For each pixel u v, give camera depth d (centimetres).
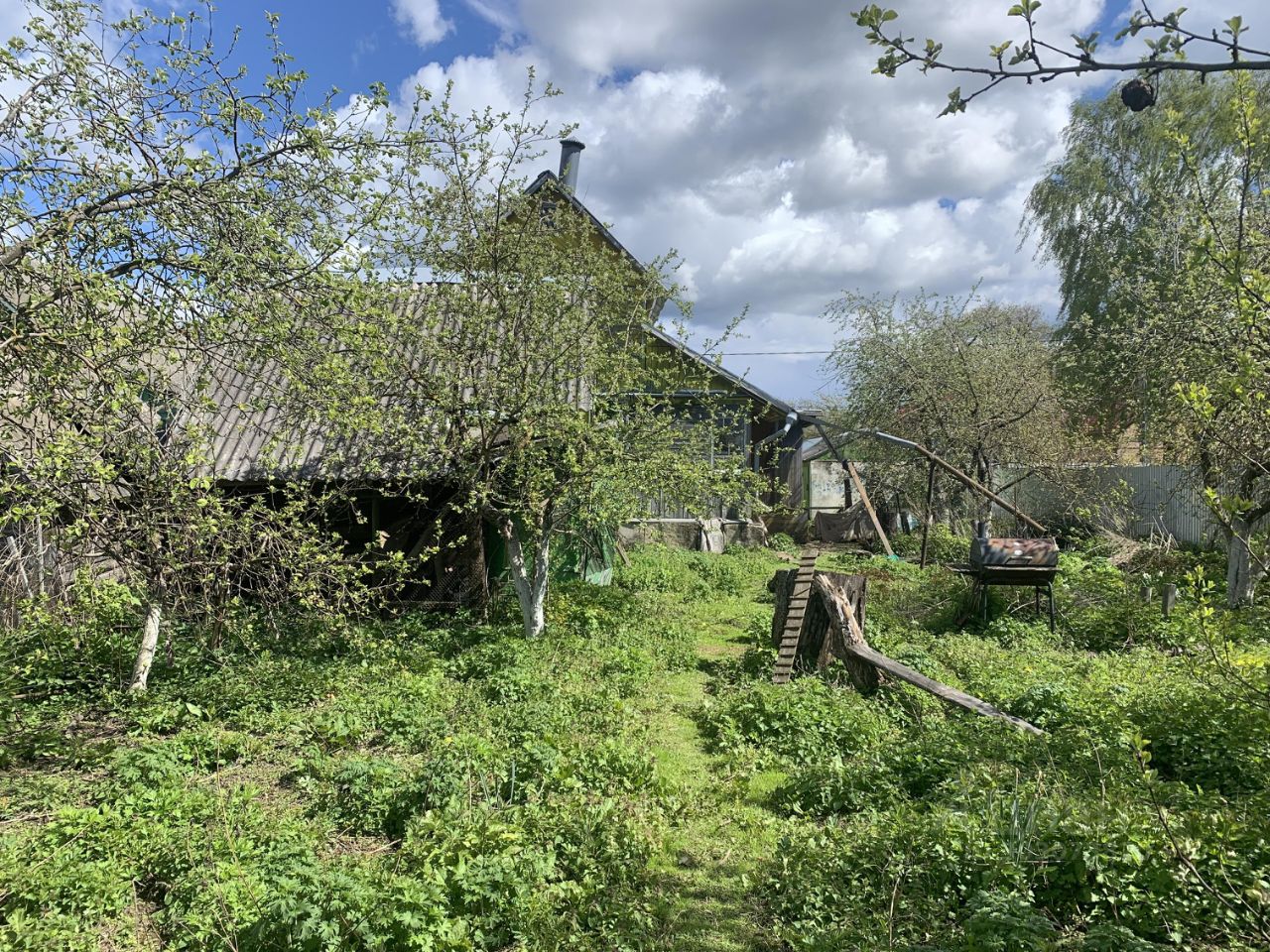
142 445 585
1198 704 675
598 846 525
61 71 563
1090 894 422
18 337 531
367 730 749
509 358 1066
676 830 573
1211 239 393
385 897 419
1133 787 546
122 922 455
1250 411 669
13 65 539
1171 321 1227
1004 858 449
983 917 395
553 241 1169
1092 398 2003
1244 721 625
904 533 2517
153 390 628
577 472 1064
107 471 538
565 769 630
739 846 557
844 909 450
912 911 439
